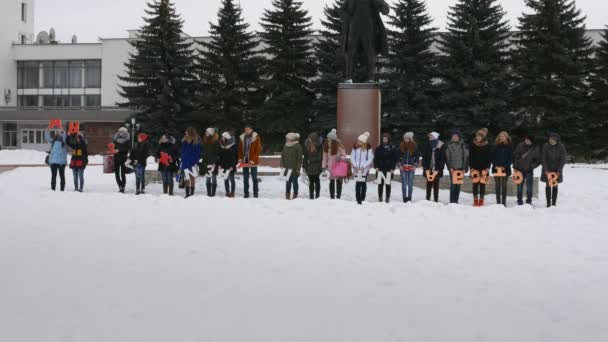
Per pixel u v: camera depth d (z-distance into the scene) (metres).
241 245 7.53
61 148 15.56
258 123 45.00
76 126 15.71
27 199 12.84
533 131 40.25
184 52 44.84
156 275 5.84
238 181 18.62
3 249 7.15
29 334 4.05
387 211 11.06
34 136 65.56
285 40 44.00
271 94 45.31
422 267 6.32
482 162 13.55
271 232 8.61
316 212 10.85
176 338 3.98
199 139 14.89
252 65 44.84
